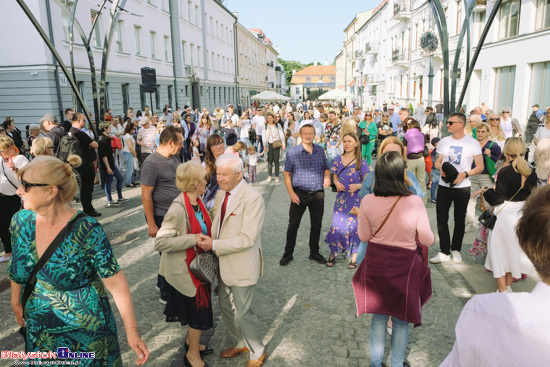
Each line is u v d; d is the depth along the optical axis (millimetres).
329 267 4957
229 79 44938
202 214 2977
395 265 2609
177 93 27938
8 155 5020
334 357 3133
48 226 1836
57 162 1824
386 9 38688
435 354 3145
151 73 12539
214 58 38625
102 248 1896
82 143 6883
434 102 24469
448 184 4820
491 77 19062
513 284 4355
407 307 2568
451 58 22422
